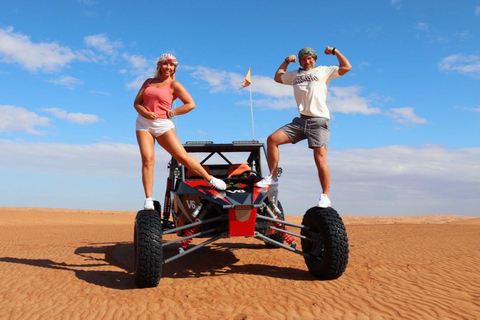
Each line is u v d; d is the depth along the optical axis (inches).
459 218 2107.5
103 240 514.9
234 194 247.4
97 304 197.3
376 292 216.1
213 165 335.3
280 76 265.7
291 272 267.0
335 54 247.6
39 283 245.4
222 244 409.4
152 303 196.2
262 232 262.8
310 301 196.9
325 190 248.1
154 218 224.7
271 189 258.2
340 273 233.5
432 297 207.8
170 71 242.5
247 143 309.3
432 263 310.7
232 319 171.5
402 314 178.4
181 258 324.8
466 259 334.0
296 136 254.4
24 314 185.9
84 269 285.1
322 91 248.4
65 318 179.0
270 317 173.9
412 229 670.5
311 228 247.4
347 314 178.4
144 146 240.1
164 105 239.1
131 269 282.0
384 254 353.1
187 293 213.8
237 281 242.4
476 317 174.9
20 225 1061.8
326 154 249.4
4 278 260.5
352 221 1839.3
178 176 294.2
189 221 268.8
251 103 315.6
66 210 2217.0
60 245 451.5
